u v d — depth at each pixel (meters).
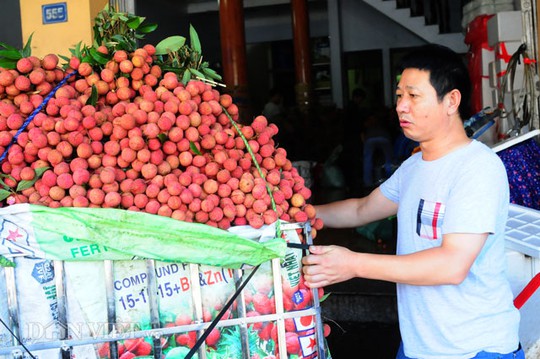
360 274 1.70
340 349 3.56
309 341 1.68
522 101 4.16
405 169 1.99
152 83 1.83
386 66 12.73
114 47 1.89
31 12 3.73
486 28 5.16
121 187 1.62
